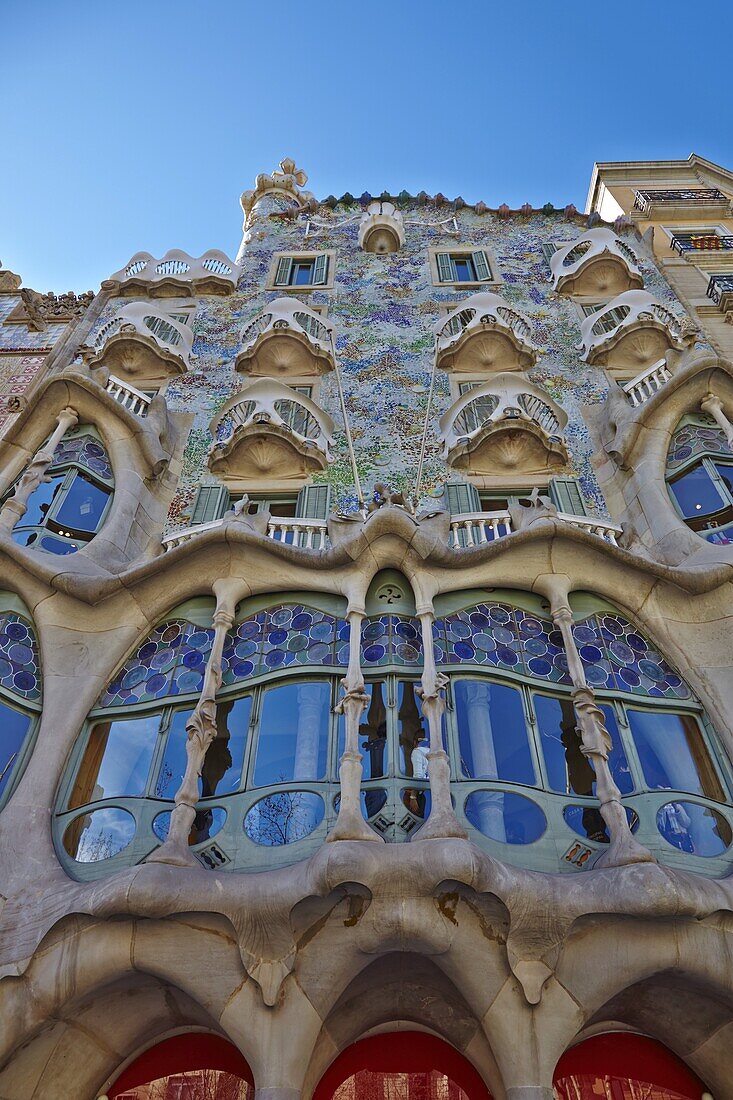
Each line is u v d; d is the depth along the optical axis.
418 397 15.59
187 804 7.74
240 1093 7.79
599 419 14.70
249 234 22.45
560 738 8.82
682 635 9.98
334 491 13.49
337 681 8.97
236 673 9.32
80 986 7.10
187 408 15.32
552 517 10.20
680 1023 7.87
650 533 11.97
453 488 13.33
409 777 8.02
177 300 19.05
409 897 6.93
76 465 12.27
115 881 7.02
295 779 8.21
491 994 7.05
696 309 17.53
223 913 7.00
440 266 20.22
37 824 8.23
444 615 9.60
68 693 9.43
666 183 24.95
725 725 9.16
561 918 6.98
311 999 7.05
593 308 18.28
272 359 16.30
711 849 8.06
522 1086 6.74
